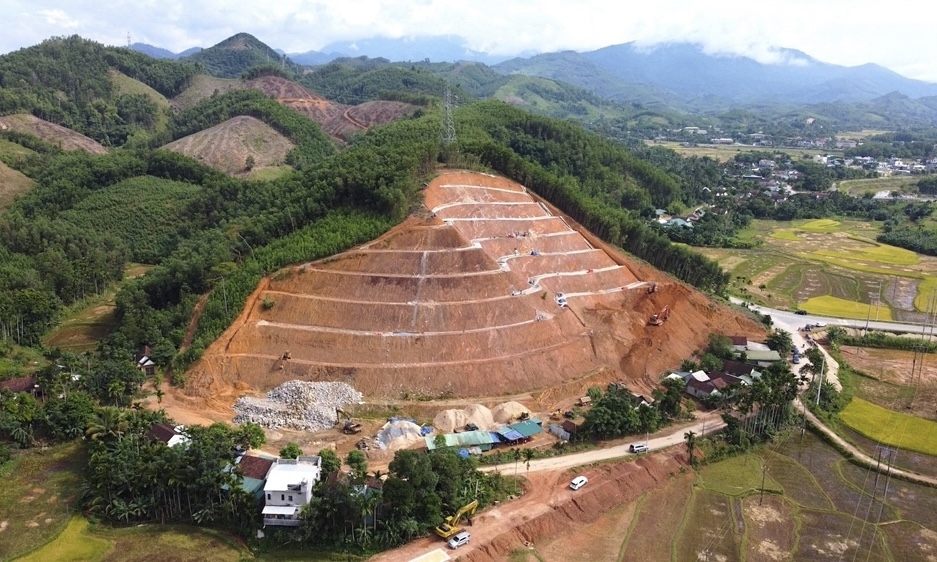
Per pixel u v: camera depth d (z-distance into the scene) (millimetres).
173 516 83312
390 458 97938
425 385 116688
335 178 154250
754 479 99250
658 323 142750
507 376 120750
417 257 135375
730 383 125875
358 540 78188
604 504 90500
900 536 86562
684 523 87875
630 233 179375
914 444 111062
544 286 145000
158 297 147125
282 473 84062
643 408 111500
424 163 166250
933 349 155375
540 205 176125
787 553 82375
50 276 161375
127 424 96188
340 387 114188
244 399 112500
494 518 85000
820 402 123375
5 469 92312
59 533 79375
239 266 141125
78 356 125500
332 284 131750
